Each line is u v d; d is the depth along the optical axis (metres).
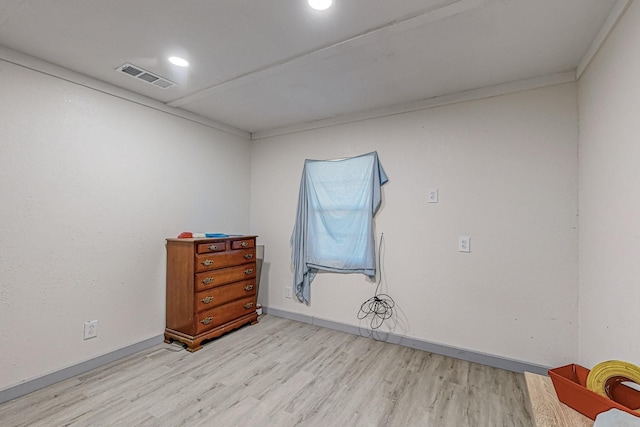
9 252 1.96
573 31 1.74
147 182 2.76
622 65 1.49
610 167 1.64
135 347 2.62
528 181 2.34
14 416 1.77
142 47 1.95
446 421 1.78
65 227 2.22
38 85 2.09
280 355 2.61
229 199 3.61
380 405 1.92
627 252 1.46
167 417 1.79
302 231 3.42
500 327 2.43
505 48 1.92
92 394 2.00
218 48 1.96
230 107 2.99
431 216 2.73
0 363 1.91
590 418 1.29
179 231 3.03
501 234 2.44
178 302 2.79
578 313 2.16
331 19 1.67
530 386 1.56
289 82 2.44
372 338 2.98
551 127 2.27
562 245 2.22
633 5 1.37
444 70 2.22
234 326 3.10
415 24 1.69
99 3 1.54
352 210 3.11
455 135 2.63
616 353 1.57
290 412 1.85
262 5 1.55
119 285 2.54
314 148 3.42
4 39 1.86
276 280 3.68
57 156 2.18
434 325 2.70
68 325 2.23
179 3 1.54
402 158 2.88
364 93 2.63
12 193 1.97
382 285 2.96
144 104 2.73
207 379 2.21
